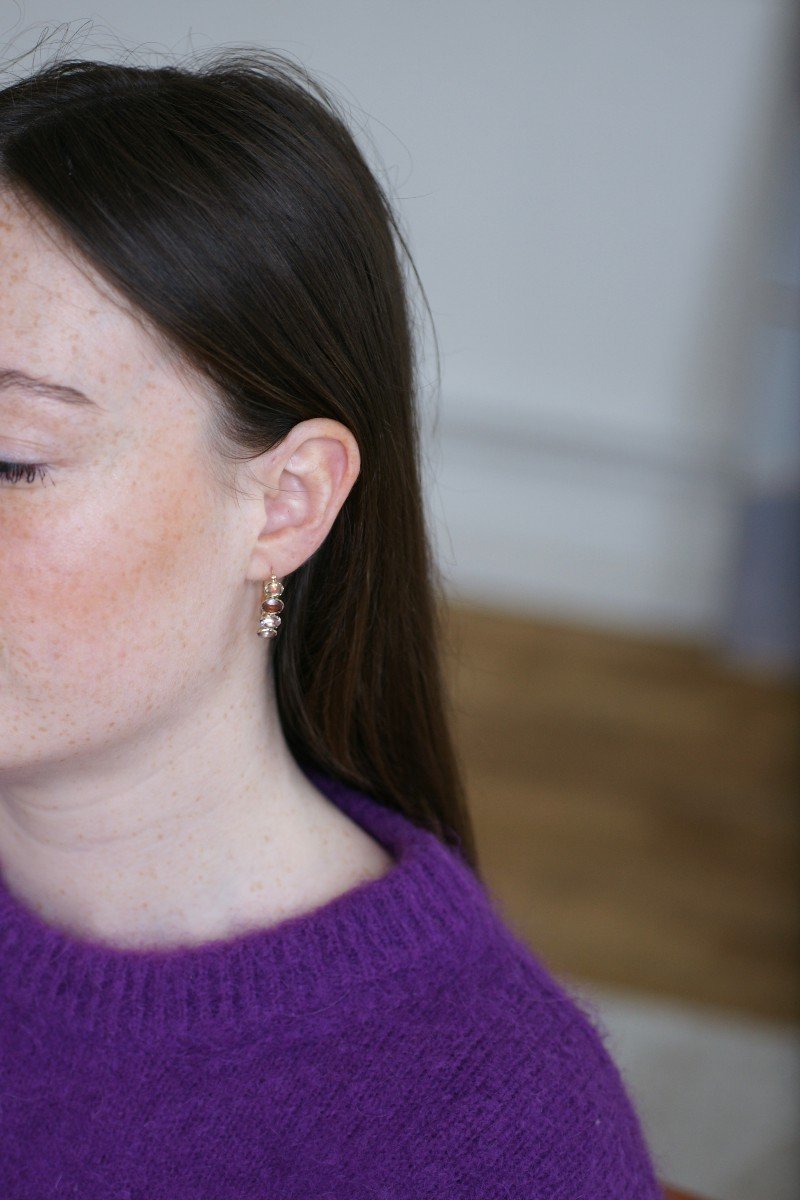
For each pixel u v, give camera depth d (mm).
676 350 3541
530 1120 736
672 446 3602
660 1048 2098
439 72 3439
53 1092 776
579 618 3705
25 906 845
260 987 750
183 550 711
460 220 3564
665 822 2746
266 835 829
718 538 3625
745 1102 2000
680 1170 1860
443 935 775
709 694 3340
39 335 654
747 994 2270
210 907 824
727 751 3066
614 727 3111
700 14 3254
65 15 3373
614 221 3477
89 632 695
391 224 867
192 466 703
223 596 749
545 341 3621
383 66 3465
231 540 741
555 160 3459
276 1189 748
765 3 3207
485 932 801
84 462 672
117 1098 762
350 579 848
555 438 3689
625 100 3369
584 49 3352
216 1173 753
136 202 654
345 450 764
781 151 3299
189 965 759
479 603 3715
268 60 849
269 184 701
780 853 2684
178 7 3445
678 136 3365
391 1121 740
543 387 3660
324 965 755
